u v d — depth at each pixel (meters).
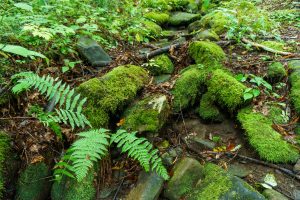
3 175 2.71
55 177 2.79
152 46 5.14
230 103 3.36
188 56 4.36
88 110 3.17
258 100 3.47
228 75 3.70
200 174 2.76
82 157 2.44
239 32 4.91
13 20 3.95
